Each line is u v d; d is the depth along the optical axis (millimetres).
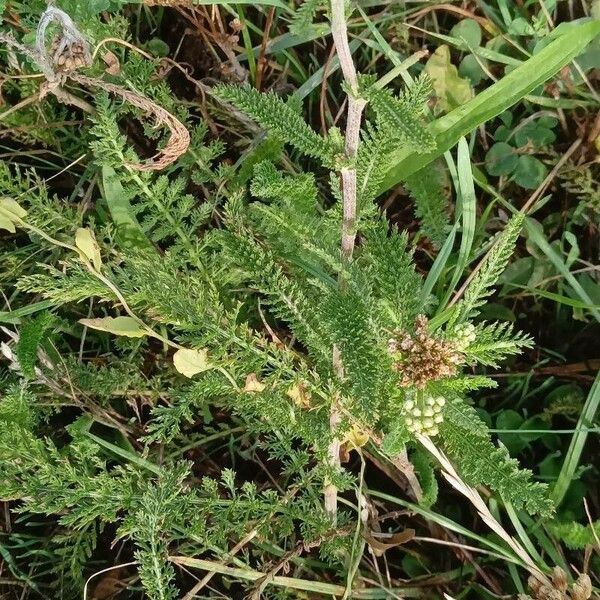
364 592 353
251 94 282
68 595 357
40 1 348
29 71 369
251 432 355
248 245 310
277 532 359
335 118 401
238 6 380
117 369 361
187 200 344
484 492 363
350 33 399
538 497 296
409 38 407
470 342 300
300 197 300
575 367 389
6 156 390
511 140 402
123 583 357
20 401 326
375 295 338
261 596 350
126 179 337
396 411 309
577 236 402
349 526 344
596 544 339
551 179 393
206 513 330
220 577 369
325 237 309
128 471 332
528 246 388
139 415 361
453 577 366
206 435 378
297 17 271
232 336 316
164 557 316
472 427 296
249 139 388
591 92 396
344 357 277
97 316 381
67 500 311
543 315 402
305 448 372
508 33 393
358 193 297
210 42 400
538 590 338
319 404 336
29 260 375
